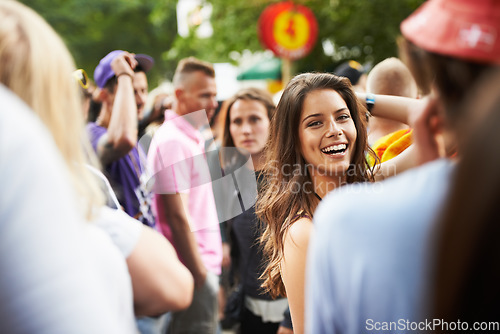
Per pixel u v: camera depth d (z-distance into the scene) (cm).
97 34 1681
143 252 104
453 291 68
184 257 215
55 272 67
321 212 86
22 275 66
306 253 140
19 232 67
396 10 998
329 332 85
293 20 653
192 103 296
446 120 79
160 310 108
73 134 90
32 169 69
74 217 73
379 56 1036
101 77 250
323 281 85
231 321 253
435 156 84
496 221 64
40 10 1559
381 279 79
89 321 69
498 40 73
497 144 65
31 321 66
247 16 1076
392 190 81
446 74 77
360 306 81
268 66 1040
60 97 87
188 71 296
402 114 203
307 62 1080
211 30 1148
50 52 86
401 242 78
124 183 224
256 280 242
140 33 1748
